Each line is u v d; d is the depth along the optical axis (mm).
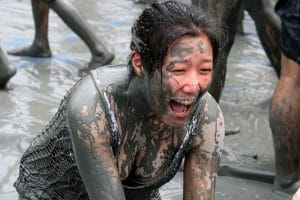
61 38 5188
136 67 1966
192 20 1844
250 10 3912
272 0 3992
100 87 2090
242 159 3484
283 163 3119
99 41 4488
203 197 2172
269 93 4492
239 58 5145
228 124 3936
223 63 3369
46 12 4602
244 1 3443
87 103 2062
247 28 5758
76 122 2057
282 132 3059
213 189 2193
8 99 3957
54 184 2420
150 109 2098
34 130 3578
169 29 1830
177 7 1869
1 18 5480
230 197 3131
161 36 1836
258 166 3432
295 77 3000
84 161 2066
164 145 2195
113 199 2045
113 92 2098
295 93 3008
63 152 2309
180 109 1908
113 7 6078
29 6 5852
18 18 5520
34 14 4613
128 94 2098
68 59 4766
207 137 2172
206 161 2188
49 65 4613
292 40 2953
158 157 2203
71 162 2291
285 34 2992
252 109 4188
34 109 3857
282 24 3008
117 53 4938
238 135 3824
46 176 2447
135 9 6094
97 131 2051
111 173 2061
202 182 2182
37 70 4496
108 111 2074
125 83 2105
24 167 2564
